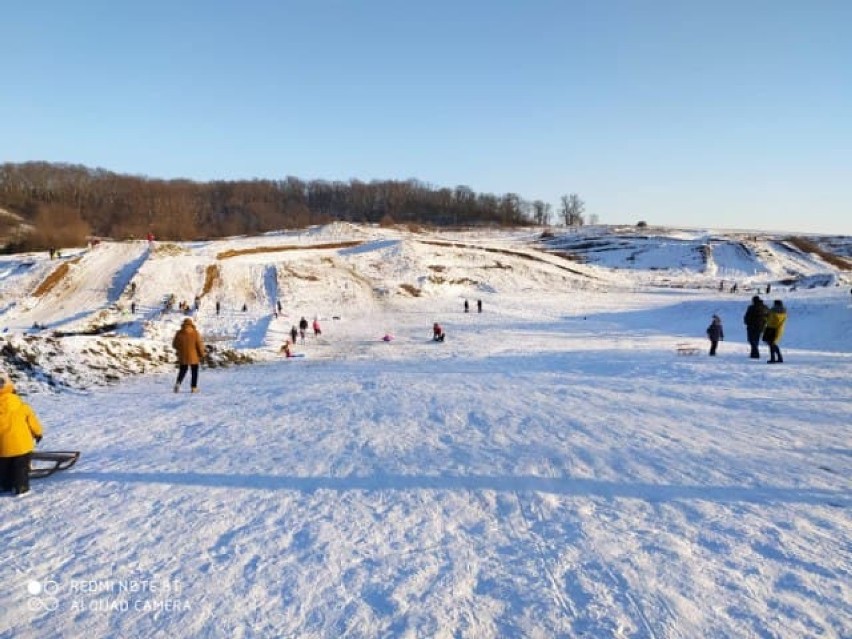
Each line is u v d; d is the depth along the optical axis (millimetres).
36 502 6273
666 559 4508
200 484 6691
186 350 13891
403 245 72188
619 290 65375
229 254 63750
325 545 4973
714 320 18406
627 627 3646
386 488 6340
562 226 164000
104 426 10047
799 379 12523
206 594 4250
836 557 4457
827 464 6758
